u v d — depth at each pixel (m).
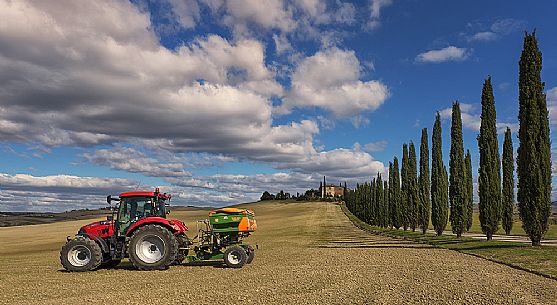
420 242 29.81
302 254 22.22
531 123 21.67
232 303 10.05
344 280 13.24
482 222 28.17
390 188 54.19
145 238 16.53
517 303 9.81
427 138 39.88
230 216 17.50
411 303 9.90
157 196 18.02
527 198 21.58
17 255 28.81
